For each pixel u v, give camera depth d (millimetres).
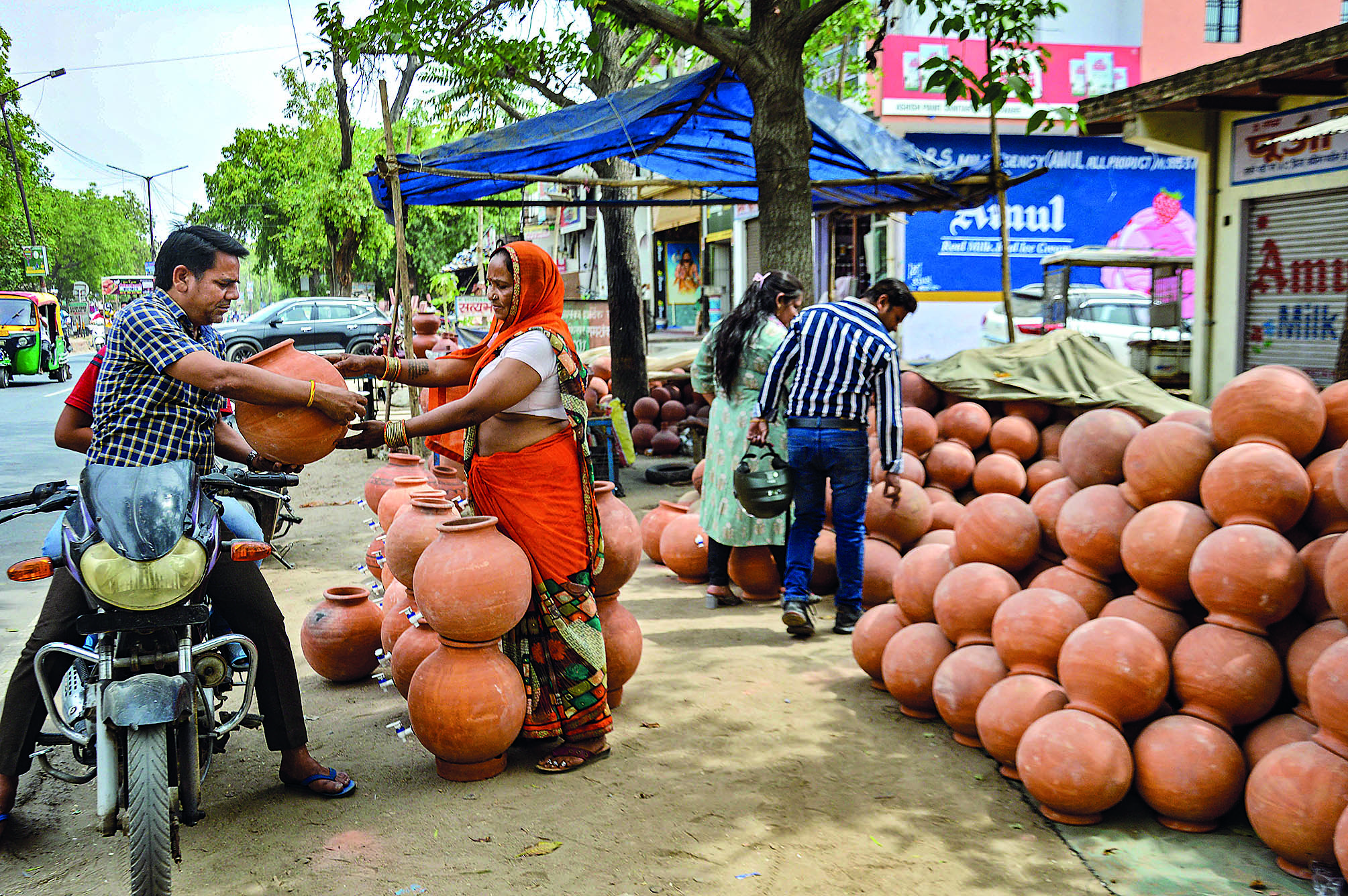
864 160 8570
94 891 3023
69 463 12148
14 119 41750
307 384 3131
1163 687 3336
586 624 3893
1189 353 11328
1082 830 3301
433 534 4242
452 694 3656
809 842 3268
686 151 9453
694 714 4406
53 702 3082
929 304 16750
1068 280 13930
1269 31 17328
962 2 15906
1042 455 6492
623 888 3012
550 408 3758
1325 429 3525
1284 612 3250
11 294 27328
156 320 3062
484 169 8117
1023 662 3676
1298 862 2945
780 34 6988
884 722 4285
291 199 39281
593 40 11578
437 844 3291
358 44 9656
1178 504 3568
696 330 29078
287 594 6508
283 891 3008
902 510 5914
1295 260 9781
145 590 2766
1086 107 10648
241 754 4047
